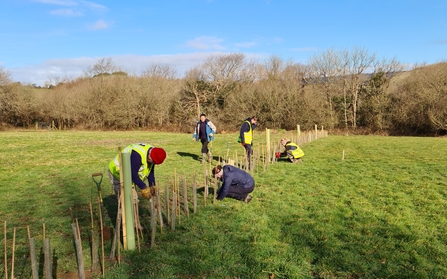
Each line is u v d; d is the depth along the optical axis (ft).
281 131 120.47
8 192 30.22
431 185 31.01
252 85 134.00
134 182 18.38
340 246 17.79
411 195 27.73
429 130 107.45
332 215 22.59
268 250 17.19
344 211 23.59
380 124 115.44
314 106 122.93
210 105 141.49
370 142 75.20
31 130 142.00
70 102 146.82
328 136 101.55
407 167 40.70
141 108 142.31
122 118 140.05
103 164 46.26
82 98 146.41
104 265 15.79
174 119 145.59
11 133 117.50
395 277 14.60
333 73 126.82
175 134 115.34
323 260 16.12
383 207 24.49
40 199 27.76
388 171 38.17
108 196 28.58
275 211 23.66
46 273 12.91
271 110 124.57
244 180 25.50
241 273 15.12
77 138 93.09
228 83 140.87
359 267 15.52
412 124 110.11
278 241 18.57
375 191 28.99
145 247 17.72
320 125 122.31
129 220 17.11
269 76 136.15
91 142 80.28
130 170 16.89
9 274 15.07
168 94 144.05
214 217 22.25
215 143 76.38
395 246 17.88
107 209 24.64
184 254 16.87
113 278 14.61
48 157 53.06
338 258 16.31
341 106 126.62
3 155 55.21
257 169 37.04
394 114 114.11
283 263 15.76
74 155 55.67
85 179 35.96
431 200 26.13
